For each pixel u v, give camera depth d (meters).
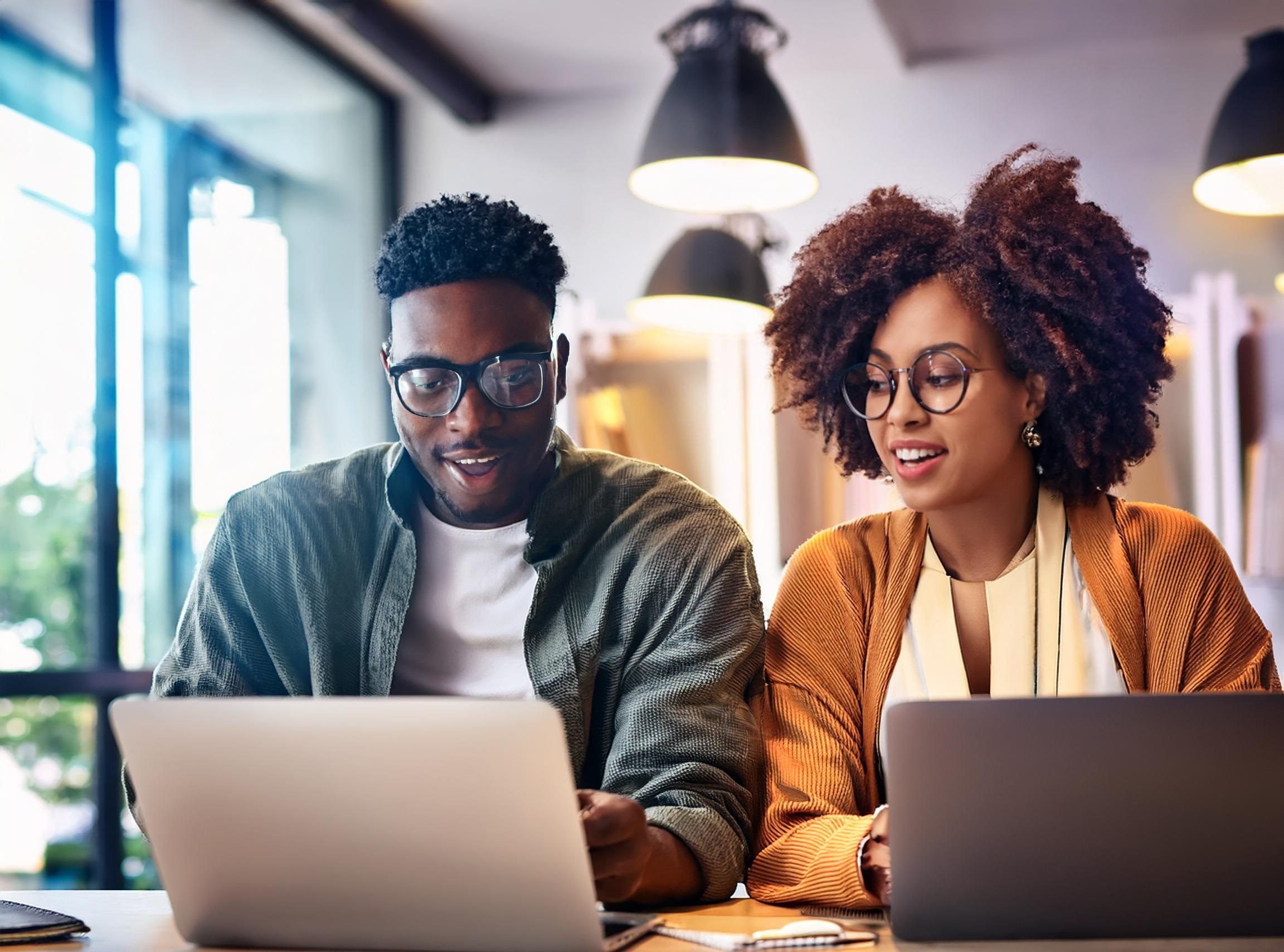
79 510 3.46
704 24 3.52
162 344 3.69
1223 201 3.37
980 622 1.43
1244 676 1.37
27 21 3.49
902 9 3.79
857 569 1.47
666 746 1.34
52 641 3.38
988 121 3.87
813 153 3.96
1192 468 3.50
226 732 0.99
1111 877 1.00
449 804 0.96
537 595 1.46
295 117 4.13
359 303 4.23
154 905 1.28
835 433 1.56
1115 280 1.43
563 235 4.24
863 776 1.41
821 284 1.51
